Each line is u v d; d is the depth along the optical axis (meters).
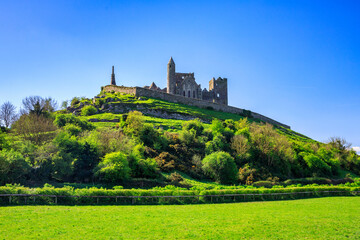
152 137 68.25
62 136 53.72
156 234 21.38
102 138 58.12
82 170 48.03
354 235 23.30
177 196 37.19
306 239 21.81
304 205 38.78
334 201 44.00
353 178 76.69
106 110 104.56
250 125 97.06
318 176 71.75
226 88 172.00
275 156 68.94
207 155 65.94
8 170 39.78
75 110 109.31
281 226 25.48
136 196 34.72
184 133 73.88
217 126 79.81
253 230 23.69
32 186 40.22
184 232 22.19
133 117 73.38
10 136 62.00
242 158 67.56
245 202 40.66
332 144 101.69
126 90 125.31
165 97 126.06
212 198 39.78
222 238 21.16
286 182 60.34
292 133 138.00
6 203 28.56
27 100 103.19
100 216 25.88
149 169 51.06
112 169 44.41
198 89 156.38
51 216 24.56
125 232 21.45
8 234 19.39
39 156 46.03
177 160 61.22
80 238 19.55
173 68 148.00
